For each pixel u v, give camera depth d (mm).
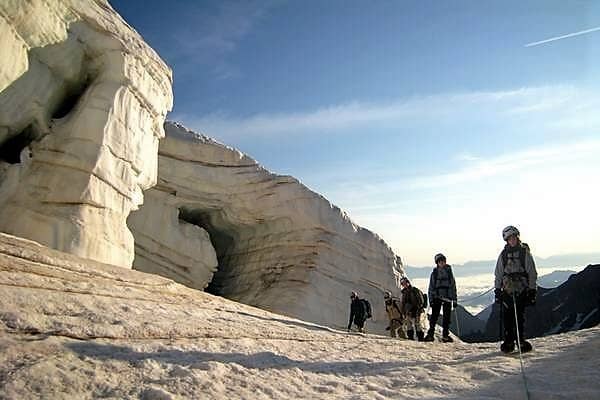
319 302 27469
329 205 31094
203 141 28188
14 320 4520
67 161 13758
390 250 35094
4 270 6289
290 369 5406
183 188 26891
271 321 9758
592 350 6477
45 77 14047
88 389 3598
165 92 20250
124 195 15766
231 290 31078
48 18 13055
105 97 15367
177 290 10281
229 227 32188
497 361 6469
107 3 16891
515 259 7211
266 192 29594
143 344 5043
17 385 3326
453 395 4559
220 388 4145
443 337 10992
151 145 19109
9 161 14281
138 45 17500
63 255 8961
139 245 23625
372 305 30875
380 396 4508
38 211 12789
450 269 11336
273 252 30500
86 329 4934
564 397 4234
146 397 3627
